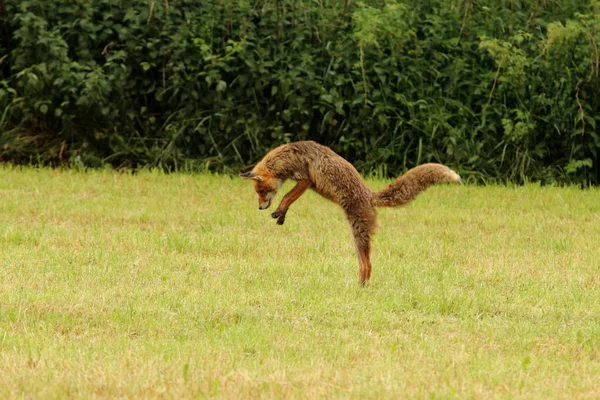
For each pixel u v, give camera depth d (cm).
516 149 5909
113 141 5919
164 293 3353
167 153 5903
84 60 5900
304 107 5856
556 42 5862
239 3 5997
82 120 5906
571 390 2525
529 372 2672
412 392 2453
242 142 5966
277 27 5972
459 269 3825
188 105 5947
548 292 3497
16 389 2427
